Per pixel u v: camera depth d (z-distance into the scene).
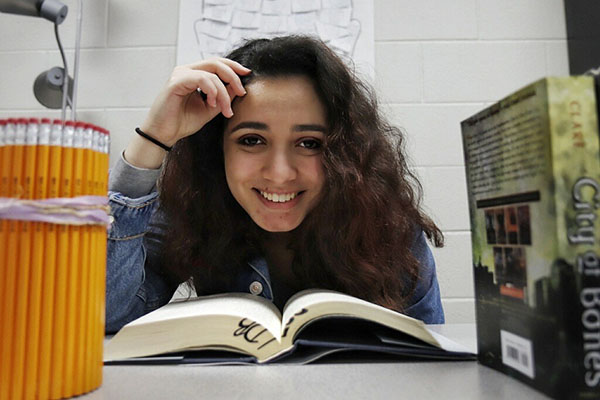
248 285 0.85
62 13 0.98
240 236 0.84
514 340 0.32
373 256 0.81
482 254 0.37
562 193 0.27
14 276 0.27
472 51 1.38
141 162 0.75
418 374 0.35
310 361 0.39
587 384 0.27
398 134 0.98
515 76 1.38
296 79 0.72
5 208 0.27
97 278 0.30
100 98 1.39
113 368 0.37
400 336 0.43
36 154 0.28
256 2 1.37
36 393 0.27
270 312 0.48
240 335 0.40
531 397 0.29
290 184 0.74
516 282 0.32
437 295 0.95
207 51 1.38
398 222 0.86
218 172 0.84
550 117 0.27
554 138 0.27
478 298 0.38
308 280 0.86
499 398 0.29
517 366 0.32
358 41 1.37
